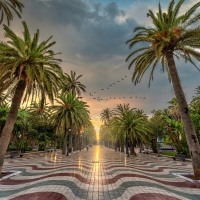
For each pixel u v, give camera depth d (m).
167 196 5.24
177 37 9.30
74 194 5.52
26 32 9.80
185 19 9.95
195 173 8.21
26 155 23.14
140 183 6.95
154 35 9.79
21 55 9.31
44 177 8.15
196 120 19.25
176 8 10.17
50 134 31.52
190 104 22.17
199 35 9.15
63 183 6.78
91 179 7.95
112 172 9.89
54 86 11.81
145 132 25.61
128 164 14.20
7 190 6.00
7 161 15.68
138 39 11.16
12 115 8.53
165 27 10.24
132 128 25.95
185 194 5.71
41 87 9.55
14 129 24.53
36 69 9.24
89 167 11.95
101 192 5.79
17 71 9.12
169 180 8.09
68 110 26.55
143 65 11.39
